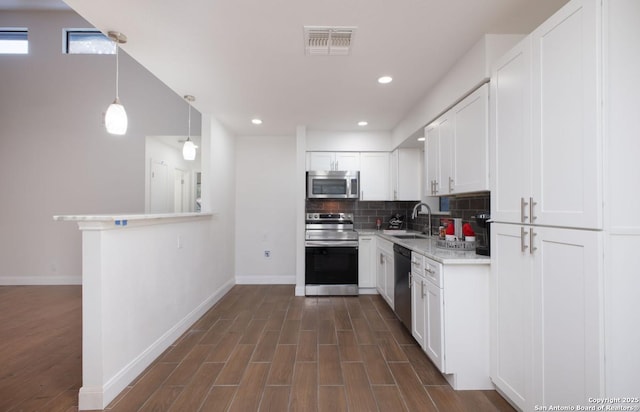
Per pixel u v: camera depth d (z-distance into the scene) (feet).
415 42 6.66
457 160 7.69
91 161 15.38
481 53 6.46
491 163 6.18
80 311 11.21
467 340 6.40
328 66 7.77
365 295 13.51
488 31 6.24
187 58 7.37
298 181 13.51
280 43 6.70
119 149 15.39
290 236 15.53
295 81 8.70
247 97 9.99
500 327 5.91
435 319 6.76
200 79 8.58
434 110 8.98
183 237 9.50
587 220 3.92
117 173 15.37
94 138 15.42
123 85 15.43
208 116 11.76
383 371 7.13
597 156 3.80
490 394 6.23
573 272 4.16
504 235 5.75
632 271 3.79
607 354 3.75
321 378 6.81
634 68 3.78
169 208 17.85
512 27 6.12
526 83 5.07
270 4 5.41
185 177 19.93
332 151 14.35
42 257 15.29
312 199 15.51
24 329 9.53
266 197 15.49
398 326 9.89
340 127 13.75
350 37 6.47
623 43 3.78
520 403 5.28
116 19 5.82
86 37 15.90
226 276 13.94
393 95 9.76
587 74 3.92
